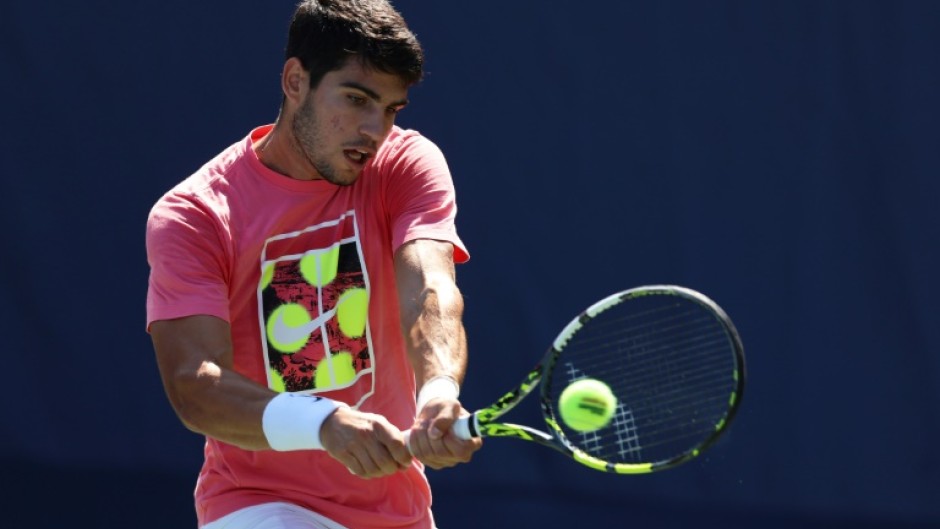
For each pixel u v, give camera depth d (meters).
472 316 23.19
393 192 11.77
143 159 23.97
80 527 22.97
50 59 24.08
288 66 11.37
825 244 22.36
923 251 22.11
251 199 11.50
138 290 24.14
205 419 10.77
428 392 10.46
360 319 11.61
